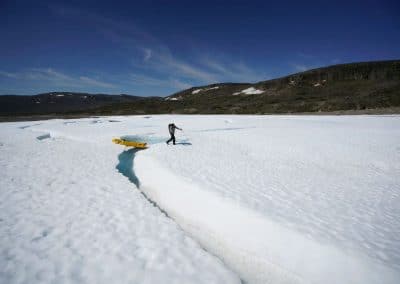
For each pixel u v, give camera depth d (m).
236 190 8.48
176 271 4.84
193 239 6.18
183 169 10.88
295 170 11.66
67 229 6.05
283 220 6.49
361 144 17.80
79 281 4.41
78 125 32.72
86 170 11.35
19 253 5.06
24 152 14.67
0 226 6.00
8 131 24.97
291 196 8.21
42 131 26.28
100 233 5.97
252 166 11.96
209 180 9.45
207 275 4.81
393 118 37.12
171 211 7.80
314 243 5.56
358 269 4.88
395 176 11.18
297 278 5.05
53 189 8.60
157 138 21.88
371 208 7.53
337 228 6.23
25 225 6.12
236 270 5.32
